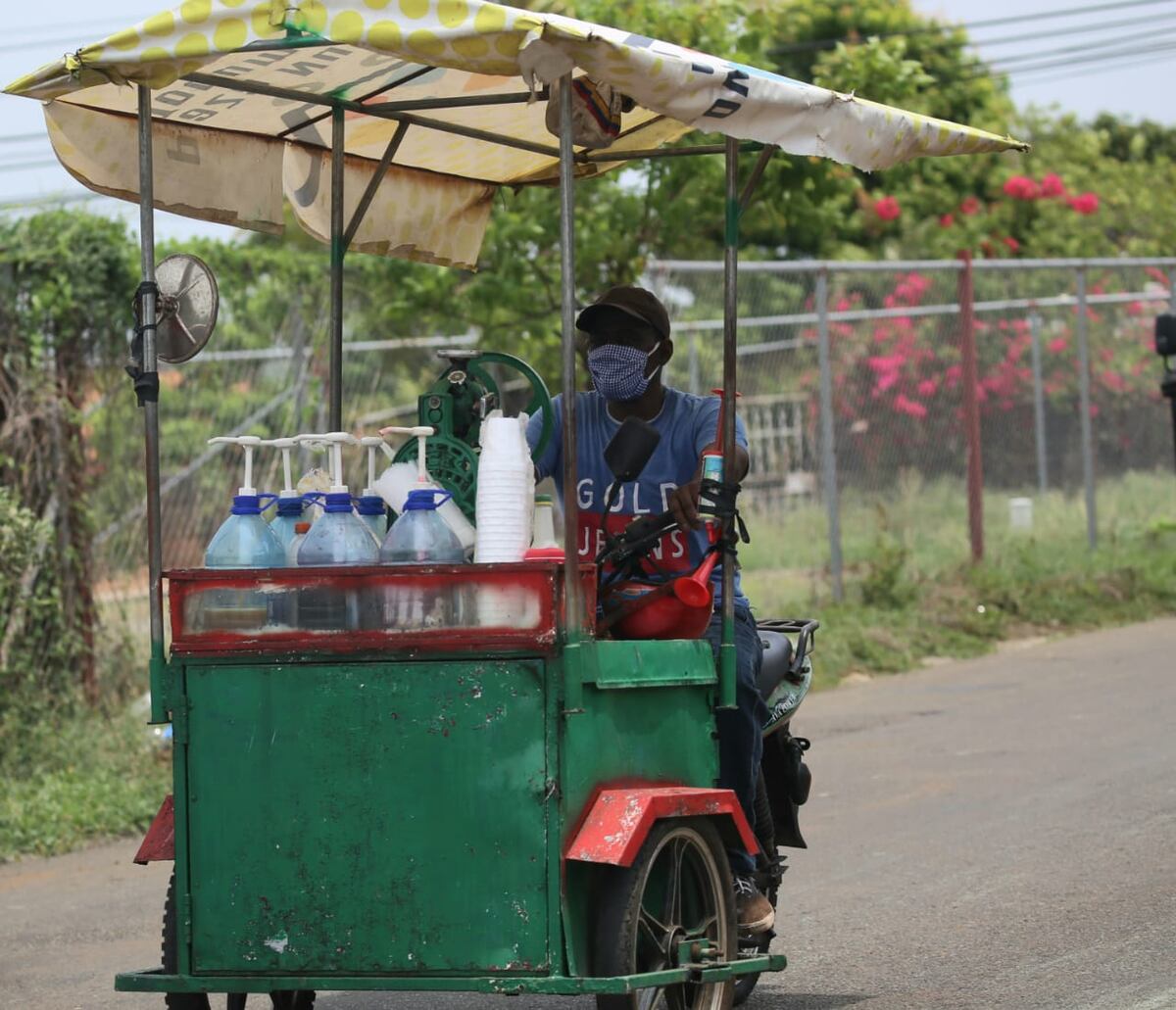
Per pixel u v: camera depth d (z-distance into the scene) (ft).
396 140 26.17
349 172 27.14
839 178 58.29
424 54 18.24
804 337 71.00
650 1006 21.06
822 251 107.24
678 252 63.62
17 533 44.04
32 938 31.68
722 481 21.83
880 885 32.58
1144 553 77.25
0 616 44.60
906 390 71.05
